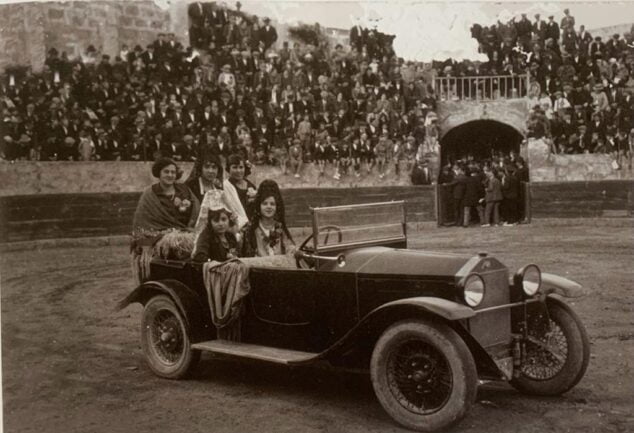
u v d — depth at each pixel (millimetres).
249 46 21859
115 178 18812
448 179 22672
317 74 22656
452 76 23344
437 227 22109
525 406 5926
